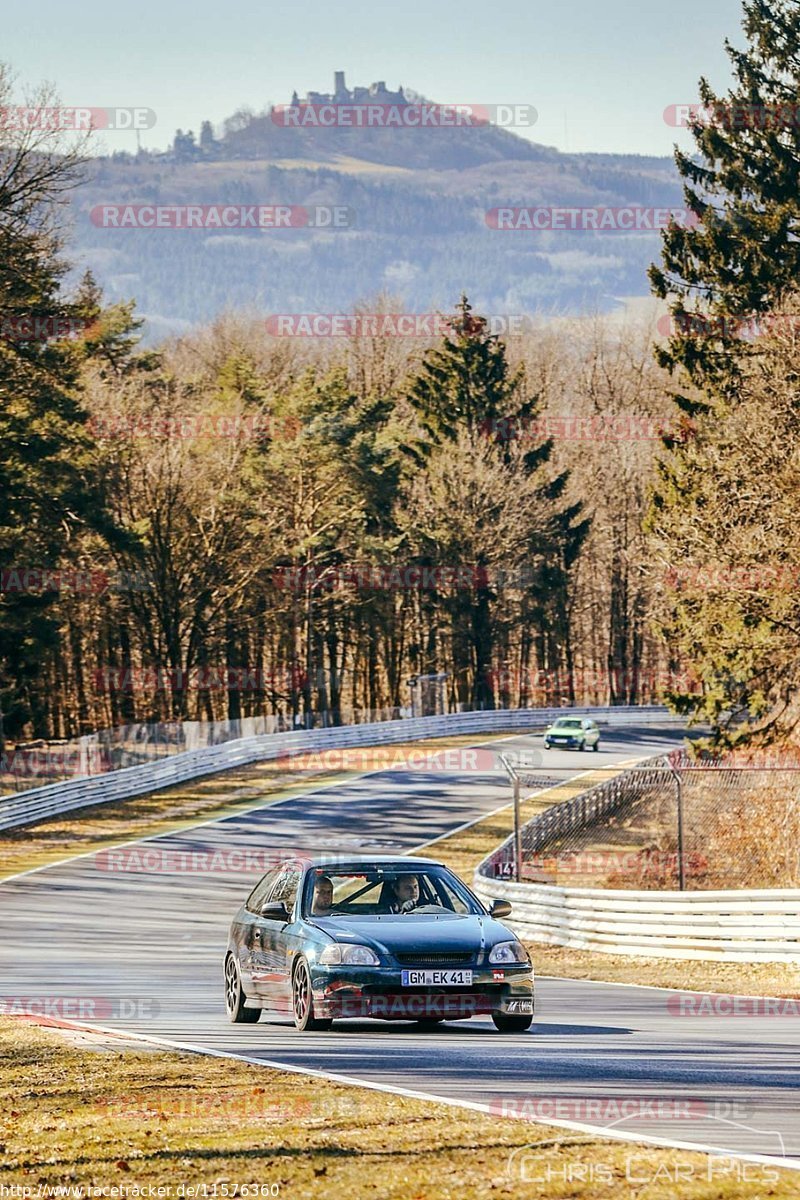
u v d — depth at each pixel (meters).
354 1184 20.20
